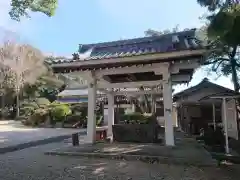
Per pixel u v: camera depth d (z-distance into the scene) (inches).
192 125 586.9
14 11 213.5
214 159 258.7
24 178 202.2
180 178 199.9
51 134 637.9
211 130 445.7
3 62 1233.4
